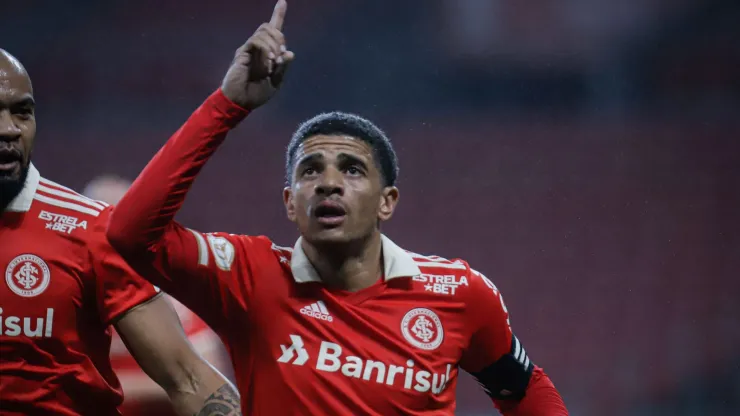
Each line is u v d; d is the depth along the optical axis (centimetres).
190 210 4231
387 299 1163
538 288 4241
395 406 1127
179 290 1104
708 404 3916
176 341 1259
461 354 1195
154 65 4544
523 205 4369
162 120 4472
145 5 4547
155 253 1057
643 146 4434
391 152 1201
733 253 4300
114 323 1233
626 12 4538
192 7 4597
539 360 4088
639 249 4294
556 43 4509
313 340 1126
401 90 4506
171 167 1020
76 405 1219
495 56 4538
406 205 4372
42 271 1179
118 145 4381
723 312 4169
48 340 1180
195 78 4566
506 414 1345
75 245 1199
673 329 4134
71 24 4509
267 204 4259
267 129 4362
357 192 1125
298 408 1109
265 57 1026
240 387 1156
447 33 4522
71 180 4300
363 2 4528
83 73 4481
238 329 1138
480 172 4397
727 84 4506
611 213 4369
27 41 4472
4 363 1170
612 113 4497
